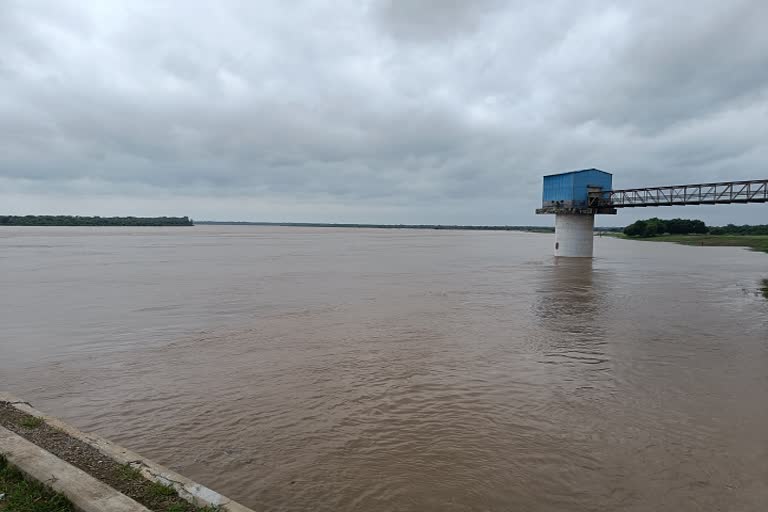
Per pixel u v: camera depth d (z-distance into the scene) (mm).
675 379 13148
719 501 7660
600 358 15078
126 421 10516
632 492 7918
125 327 19281
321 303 24828
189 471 8484
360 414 10875
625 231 141250
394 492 7895
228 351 15859
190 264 46750
